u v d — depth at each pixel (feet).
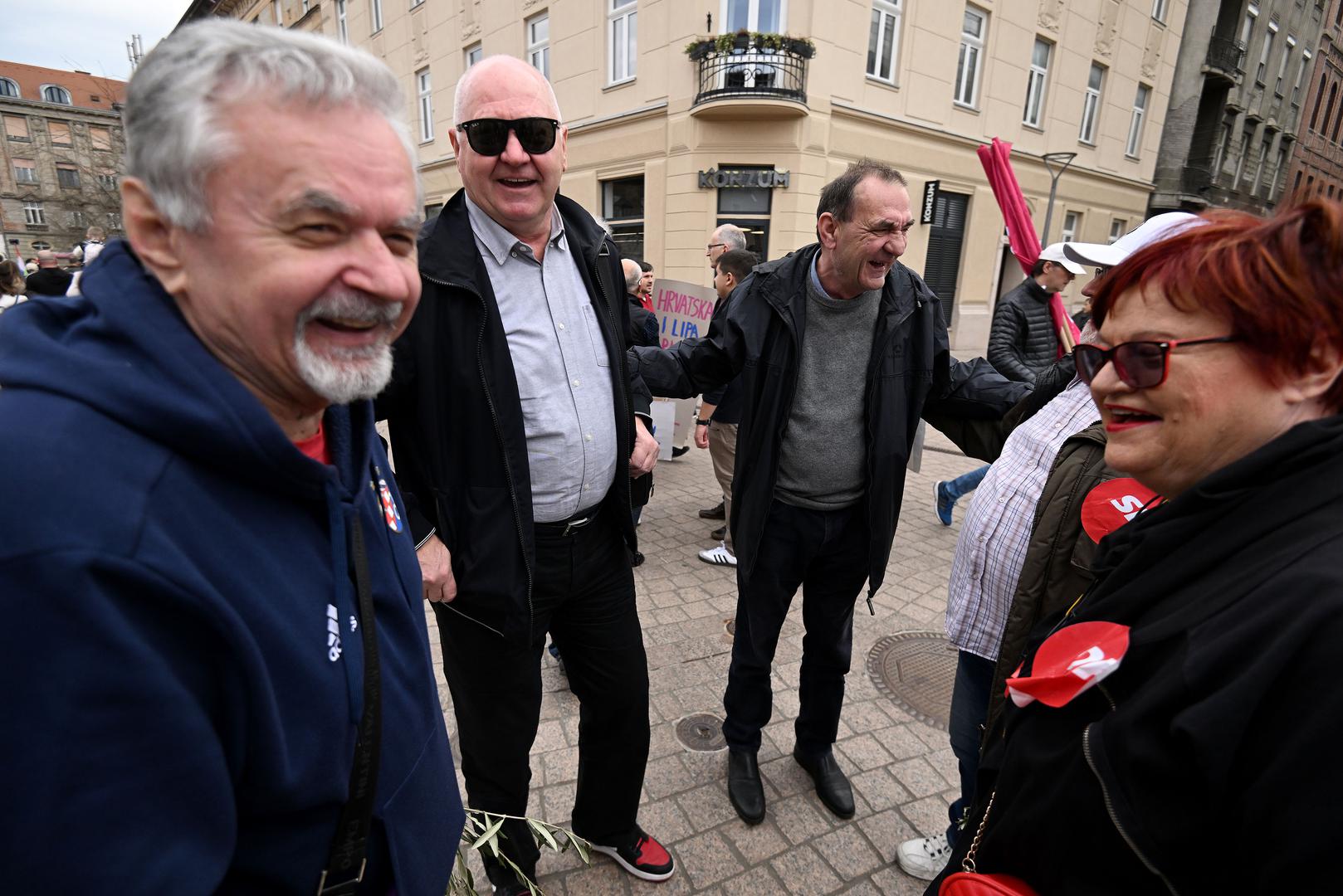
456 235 4.57
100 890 1.69
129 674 1.67
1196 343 2.18
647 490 6.05
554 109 4.66
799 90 29.32
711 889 5.80
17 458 1.63
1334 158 87.66
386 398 4.45
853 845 6.27
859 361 5.99
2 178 149.07
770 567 6.37
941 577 12.07
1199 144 60.18
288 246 2.00
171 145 1.88
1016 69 39.22
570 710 8.13
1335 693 1.66
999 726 3.67
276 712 2.02
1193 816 1.99
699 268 32.17
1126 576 2.50
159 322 1.97
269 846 2.21
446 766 3.09
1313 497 1.98
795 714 8.13
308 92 1.94
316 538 2.33
